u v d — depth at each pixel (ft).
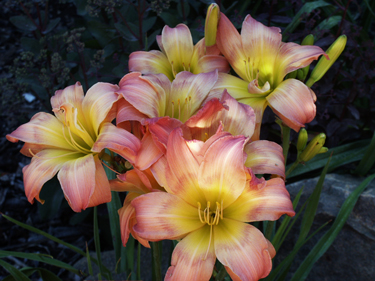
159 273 1.75
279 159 1.42
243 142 1.30
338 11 2.67
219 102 1.31
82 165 1.37
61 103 1.54
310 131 2.70
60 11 4.37
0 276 2.77
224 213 1.40
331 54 1.62
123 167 1.54
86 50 3.05
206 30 1.60
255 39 1.63
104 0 2.64
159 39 1.82
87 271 2.69
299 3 2.64
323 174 1.86
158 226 1.32
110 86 1.45
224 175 1.32
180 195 1.36
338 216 2.05
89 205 1.38
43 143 1.51
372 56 2.47
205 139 1.42
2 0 4.55
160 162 1.33
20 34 4.43
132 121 1.44
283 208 1.32
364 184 2.12
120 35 2.70
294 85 1.52
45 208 2.76
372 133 2.72
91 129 1.50
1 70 4.00
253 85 1.52
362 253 2.26
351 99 2.52
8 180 3.36
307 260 1.99
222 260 1.30
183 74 1.51
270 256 1.34
